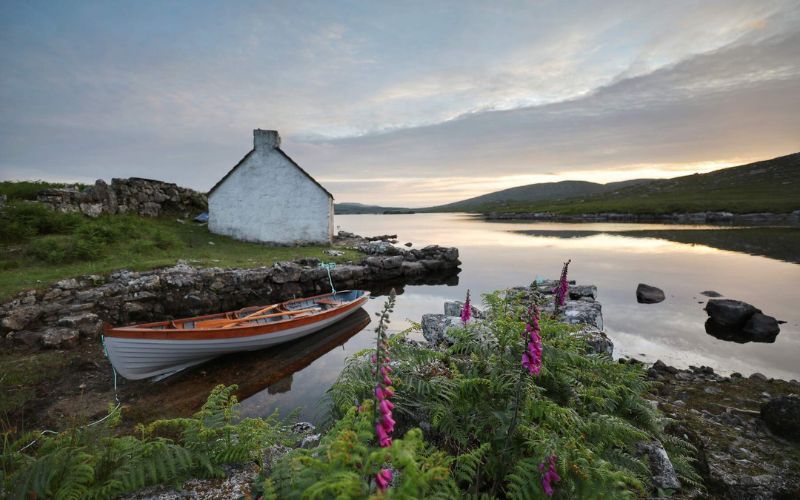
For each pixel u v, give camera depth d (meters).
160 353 9.88
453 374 4.87
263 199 27.81
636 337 13.66
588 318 10.22
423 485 2.56
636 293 20.39
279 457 4.78
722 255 32.72
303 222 28.27
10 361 9.91
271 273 19.41
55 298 13.00
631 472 3.56
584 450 3.30
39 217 19.19
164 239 22.30
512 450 3.77
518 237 53.38
